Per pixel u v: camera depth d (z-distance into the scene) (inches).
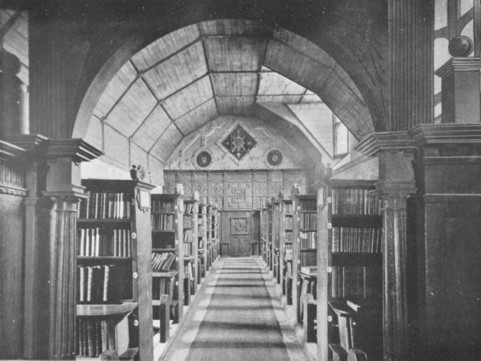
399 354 178.5
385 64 191.0
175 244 330.0
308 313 273.9
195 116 800.3
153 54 478.9
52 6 194.1
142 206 222.5
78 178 198.7
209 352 273.7
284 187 896.3
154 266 322.0
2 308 172.9
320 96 538.6
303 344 278.7
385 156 182.7
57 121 192.2
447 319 171.0
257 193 900.6
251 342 293.9
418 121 187.2
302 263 332.2
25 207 188.5
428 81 188.4
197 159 896.9
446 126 162.4
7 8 190.1
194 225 445.7
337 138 759.7
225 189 901.2
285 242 451.8
